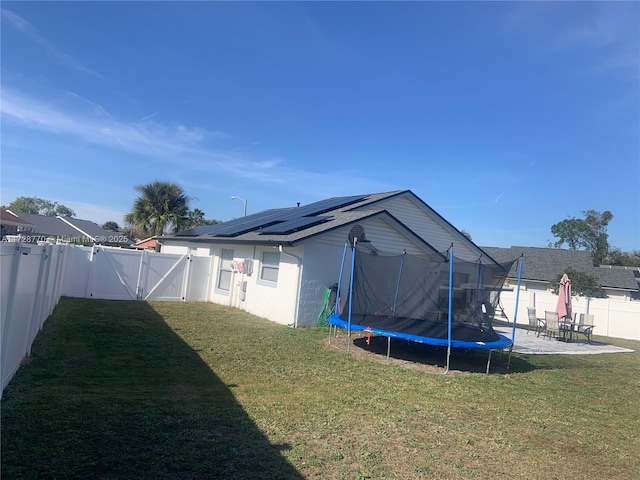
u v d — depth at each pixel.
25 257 5.41
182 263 16.72
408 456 4.41
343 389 6.62
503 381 8.14
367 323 10.00
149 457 3.74
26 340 6.35
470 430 5.33
